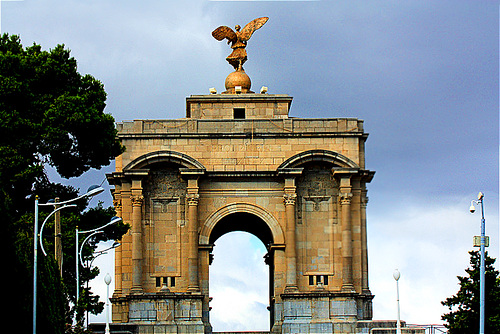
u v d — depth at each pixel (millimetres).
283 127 93812
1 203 60375
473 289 78000
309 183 92875
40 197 81062
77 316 74188
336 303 89750
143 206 92062
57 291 67000
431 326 81938
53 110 78875
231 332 90500
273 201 92750
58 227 72312
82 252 82250
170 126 93688
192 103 96125
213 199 92688
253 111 95938
